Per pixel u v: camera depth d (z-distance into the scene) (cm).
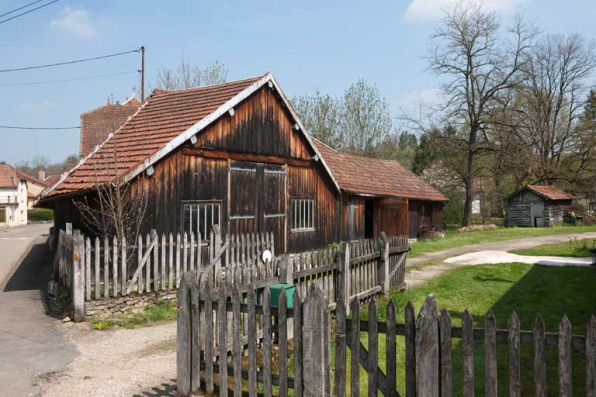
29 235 3500
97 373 697
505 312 1047
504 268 1603
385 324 463
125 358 768
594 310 1037
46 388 640
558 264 1652
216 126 1405
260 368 666
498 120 3812
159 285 1102
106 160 1206
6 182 5709
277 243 1659
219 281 678
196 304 577
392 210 2525
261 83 1533
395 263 1242
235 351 540
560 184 4706
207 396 566
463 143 4028
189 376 580
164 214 1244
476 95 3909
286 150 1708
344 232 2120
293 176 1753
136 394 616
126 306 1036
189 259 1187
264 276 771
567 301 1125
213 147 1394
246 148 1519
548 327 935
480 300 1155
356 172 2508
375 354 466
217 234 1202
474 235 3111
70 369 715
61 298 1136
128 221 1156
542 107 4634
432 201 3041
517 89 3981
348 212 2159
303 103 4134
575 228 3541
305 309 495
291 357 706
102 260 1061
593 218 4097
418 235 2880
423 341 443
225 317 554
